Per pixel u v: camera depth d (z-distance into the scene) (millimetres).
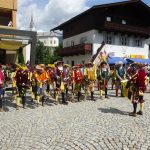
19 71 12203
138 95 10617
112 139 7531
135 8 41219
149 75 19203
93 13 40375
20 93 12125
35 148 6816
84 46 40344
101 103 13734
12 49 25906
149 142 7281
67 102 13703
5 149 6766
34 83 13039
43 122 9555
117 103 13719
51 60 66500
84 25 43000
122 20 41031
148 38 44531
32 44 21484
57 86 13555
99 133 8133
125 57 41188
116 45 41562
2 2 23078
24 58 27625
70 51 45344
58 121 9695
